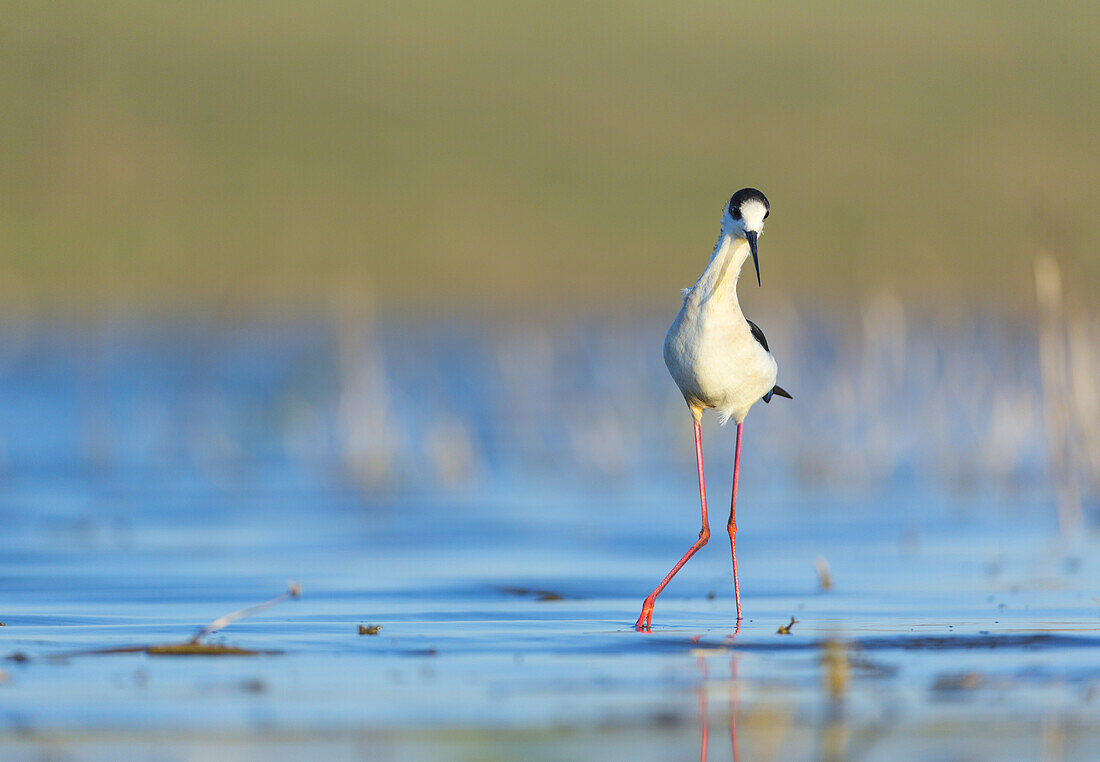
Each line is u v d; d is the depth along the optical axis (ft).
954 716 21.72
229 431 67.00
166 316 111.34
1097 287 81.30
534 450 62.08
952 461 54.24
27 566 37.04
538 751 20.07
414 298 124.77
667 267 130.82
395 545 41.16
